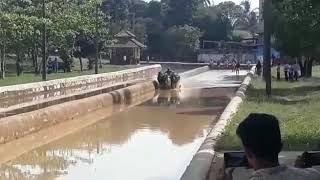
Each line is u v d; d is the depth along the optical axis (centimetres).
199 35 9862
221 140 1385
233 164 630
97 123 2544
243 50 9306
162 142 2002
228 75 6319
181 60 9694
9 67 6053
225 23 10588
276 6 2106
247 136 368
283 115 1956
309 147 1272
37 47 4822
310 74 4812
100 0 4881
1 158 1755
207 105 3234
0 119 2002
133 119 2661
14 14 3397
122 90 3572
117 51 8262
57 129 2350
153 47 9888
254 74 5334
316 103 2402
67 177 1466
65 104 2606
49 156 1772
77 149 1897
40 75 4706
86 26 4722
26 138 2098
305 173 361
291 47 3694
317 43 3139
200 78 5791
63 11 4338
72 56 6078
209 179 993
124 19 10362
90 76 3250
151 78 4797
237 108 2194
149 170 1527
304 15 1731
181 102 3462
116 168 1561
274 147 365
